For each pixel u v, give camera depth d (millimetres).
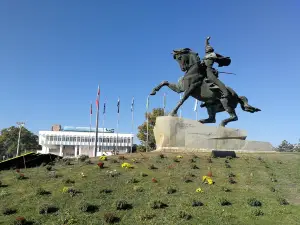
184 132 30328
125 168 25125
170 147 30250
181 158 27688
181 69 30406
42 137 131500
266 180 23344
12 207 18547
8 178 23984
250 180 23062
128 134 130875
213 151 28828
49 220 16922
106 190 20484
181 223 15945
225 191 20703
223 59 30328
